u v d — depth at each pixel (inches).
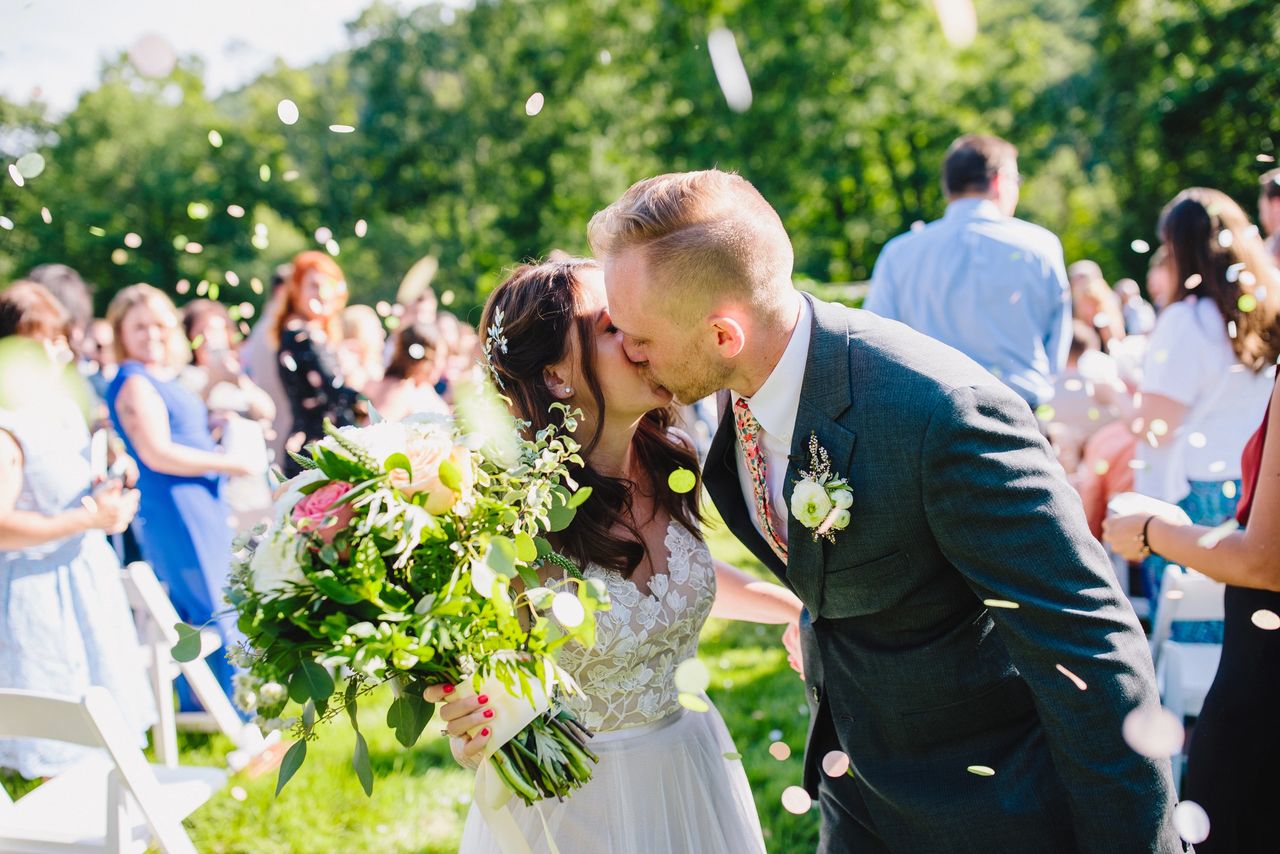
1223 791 82.5
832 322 67.1
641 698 73.5
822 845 78.0
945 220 164.4
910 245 167.0
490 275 916.0
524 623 68.1
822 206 920.3
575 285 71.6
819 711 74.7
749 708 156.7
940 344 67.3
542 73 923.4
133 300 155.5
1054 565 59.6
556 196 916.0
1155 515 81.3
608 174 898.1
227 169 871.1
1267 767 80.5
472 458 60.3
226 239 828.6
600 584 58.4
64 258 757.9
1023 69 864.3
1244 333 122.0
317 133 948.6
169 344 158.7
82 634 128.6
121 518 124.7
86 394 166.6
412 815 127.5
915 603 66.4
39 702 85.1
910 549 64.3
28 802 102.3
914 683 67.4
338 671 54.6
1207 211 123.0
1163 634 119.3
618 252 64.1
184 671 134.0
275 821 126.5
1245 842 82.0
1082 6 844.0
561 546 70.8
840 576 66.6
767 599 87.1
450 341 245.9
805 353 66.2
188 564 156.3
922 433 61.6
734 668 173.0
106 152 816.3
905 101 847.7
